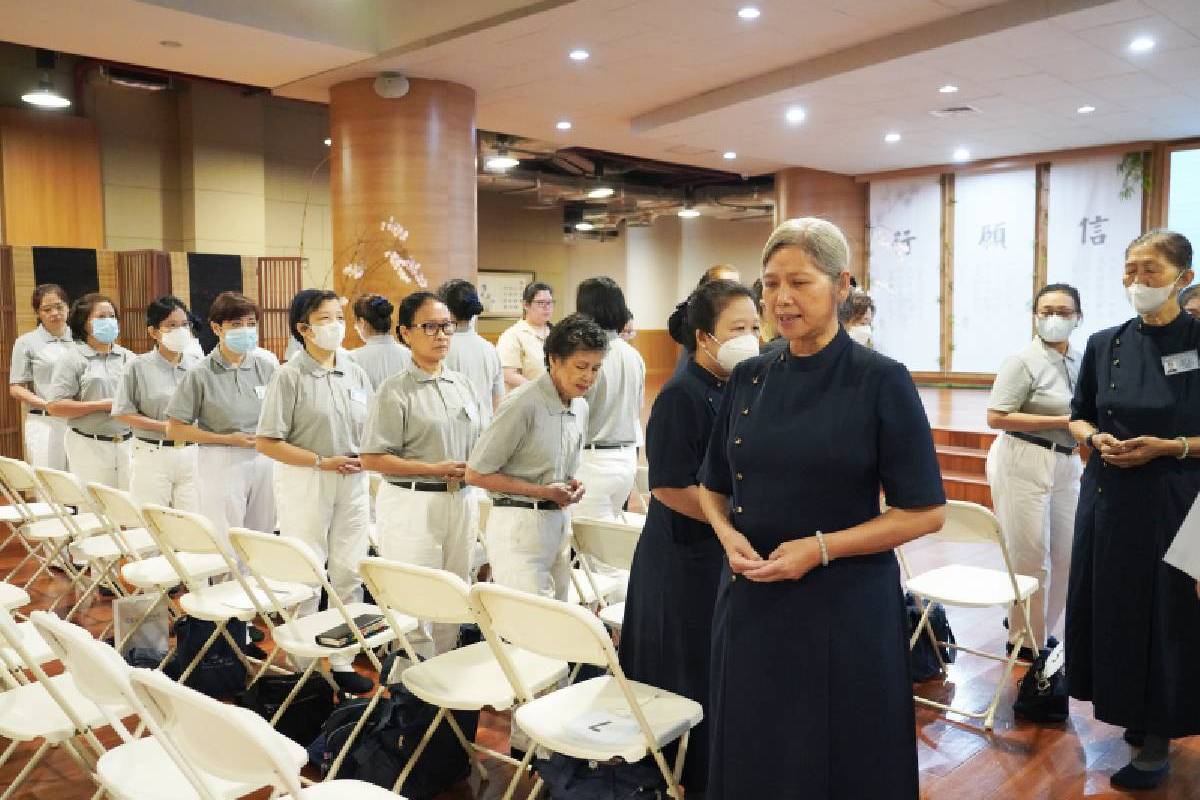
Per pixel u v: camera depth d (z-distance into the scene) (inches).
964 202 509.7
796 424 75.5
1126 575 117.9
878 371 74.4
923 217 522.6
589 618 86.0
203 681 143.0
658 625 102.4
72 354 205.3
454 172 322.3
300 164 467.2
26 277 316.8
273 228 458.6
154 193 423.5
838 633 74.3
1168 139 441.4
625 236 784.3
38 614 87.8
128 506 144.2
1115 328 123.0
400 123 309.7
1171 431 114.7
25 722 97.3
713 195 613.3
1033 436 152.6
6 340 312.7
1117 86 330.3
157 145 423.5
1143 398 116.5
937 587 141.0
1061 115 381.4
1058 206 481.1
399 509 136.9
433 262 314.8
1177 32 268.5
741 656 77.5
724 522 81.4
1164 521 115.4
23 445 317.4
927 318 527.8
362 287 310.7
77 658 85.5
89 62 386.6
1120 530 118.5
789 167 519.5
